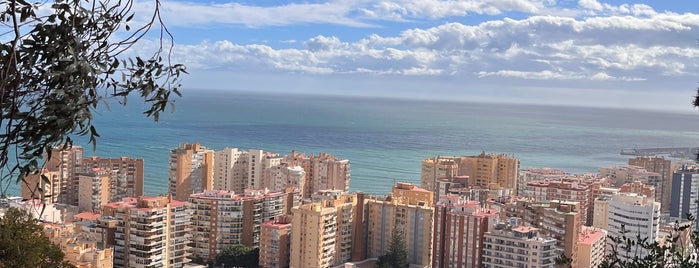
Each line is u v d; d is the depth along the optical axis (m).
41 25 5.23
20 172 5.18
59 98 5.13
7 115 5.11
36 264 14.52
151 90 5.55
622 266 9.24
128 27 5.46
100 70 5.34
